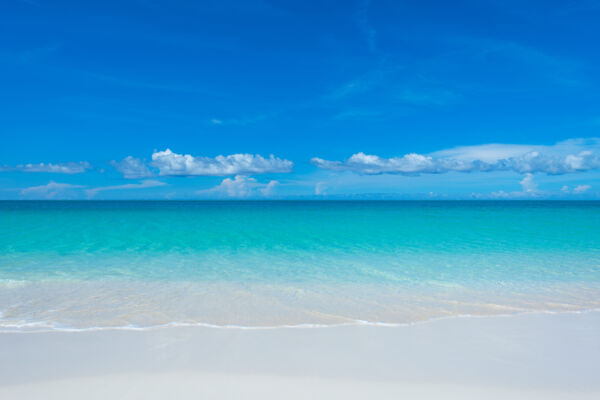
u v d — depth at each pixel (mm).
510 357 4836
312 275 9734
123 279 9148
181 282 8891
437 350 5047
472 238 17219
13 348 5023
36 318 6254
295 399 3859
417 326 5977
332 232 19484
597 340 5422
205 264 11109
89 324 5984
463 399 3867
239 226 22375
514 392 3998
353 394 3945
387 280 9211
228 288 8359
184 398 3859
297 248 14227
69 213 35125
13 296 7570
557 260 11844
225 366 4547
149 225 22438
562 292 8125
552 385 4137
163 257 12203
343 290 8242
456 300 7500
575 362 4707
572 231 19859
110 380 4188
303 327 5902
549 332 5727
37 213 35031
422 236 17766
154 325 5949
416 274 9867
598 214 35562
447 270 10375
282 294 7887
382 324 6055
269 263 11320
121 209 48031
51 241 15484
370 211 45062
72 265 10805
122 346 5109
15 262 11188
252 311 6719
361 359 4758
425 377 4309
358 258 12234
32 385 4059
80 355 4824
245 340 5355
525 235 18094
